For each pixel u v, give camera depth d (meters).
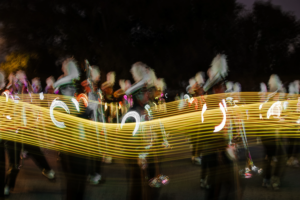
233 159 4.48
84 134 4.45
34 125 5.23
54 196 4.91
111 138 5.24
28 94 6.05
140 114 4.57
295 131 5.81
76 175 4.13
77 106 4.43
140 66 4.70
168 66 29.09
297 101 6.14
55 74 31.23
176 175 5.96
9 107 5.38
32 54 31.14
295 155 6.28
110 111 6.05
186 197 4.80
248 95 6.07
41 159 5.43
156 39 29.80
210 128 4.68
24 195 4.96
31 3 30.86
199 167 6.59
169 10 30.22
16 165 5.12
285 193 4.98
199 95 5.32
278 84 6.45
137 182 4.40
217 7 31.17
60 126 4.44
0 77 5.98
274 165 5.32
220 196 4.56
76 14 30.47
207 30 31.28
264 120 5.83
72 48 29.72
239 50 33.41
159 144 5.01
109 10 29.39
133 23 29.97
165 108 7.13
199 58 30.14
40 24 31.12
